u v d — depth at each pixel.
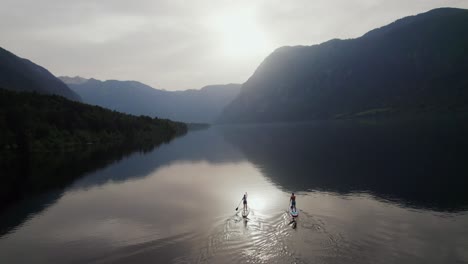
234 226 36.19
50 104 157.00
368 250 28.50
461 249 28.62
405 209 41.22
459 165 66.38
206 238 32.97
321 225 35.19
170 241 32.88
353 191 51.97
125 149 135.38
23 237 36.34
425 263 26.09
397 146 98.38
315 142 133.50
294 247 29.33
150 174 76.19
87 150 128.62
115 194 56.88
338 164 78.06
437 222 35.94
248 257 27.69
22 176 74.62
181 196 53.81
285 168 77.25
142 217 42.31
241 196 52.16
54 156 109.56
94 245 33.12
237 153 114.12
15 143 113.62
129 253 30.41
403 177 59.97
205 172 77.38
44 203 51.56
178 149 135.50
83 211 46.38
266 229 34.56
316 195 50.25
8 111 121.44
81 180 69.88
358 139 128.88
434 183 54.19
